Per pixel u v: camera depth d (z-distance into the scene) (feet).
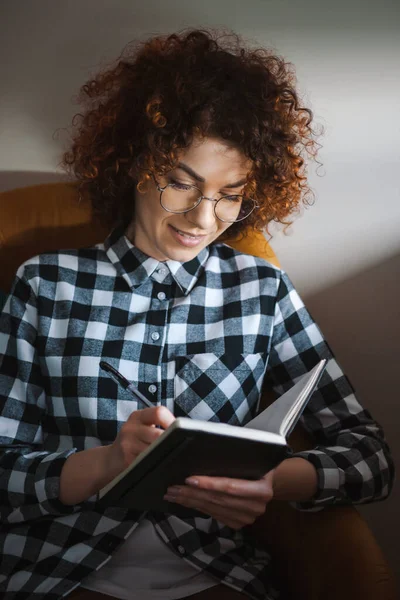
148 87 3.67
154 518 3.57
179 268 3.92
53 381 3.72
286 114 3.78
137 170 3.60
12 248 4.31
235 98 3.43
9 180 5.04
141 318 3.83
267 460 2.80
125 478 2.74
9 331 3.78
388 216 4.97
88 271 3.92
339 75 4.72
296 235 5.06
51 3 4.72
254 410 3.92
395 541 5.40
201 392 3.76
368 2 4.59
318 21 4.64
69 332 3.76
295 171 3.87
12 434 3.66
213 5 4.66
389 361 5.23
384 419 5.31
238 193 3.54
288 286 4.12
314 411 4.00
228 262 4.12
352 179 4.90
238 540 3.74
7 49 4.82
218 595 3.48
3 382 3.71
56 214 4.40
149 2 4.68
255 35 4.69
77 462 3.37
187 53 3.67
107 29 4.75
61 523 3.52
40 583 3.40
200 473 2.87
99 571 3.52
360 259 5.07
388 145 4.82
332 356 4.05
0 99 4.90
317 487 3.56
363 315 5.18
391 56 4.66
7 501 3.45
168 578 3.52
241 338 3.90
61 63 4.82
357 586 3.27
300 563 3.67
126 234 4.09
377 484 3.69
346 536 3.49
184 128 3.33
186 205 3.48
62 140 4.94
